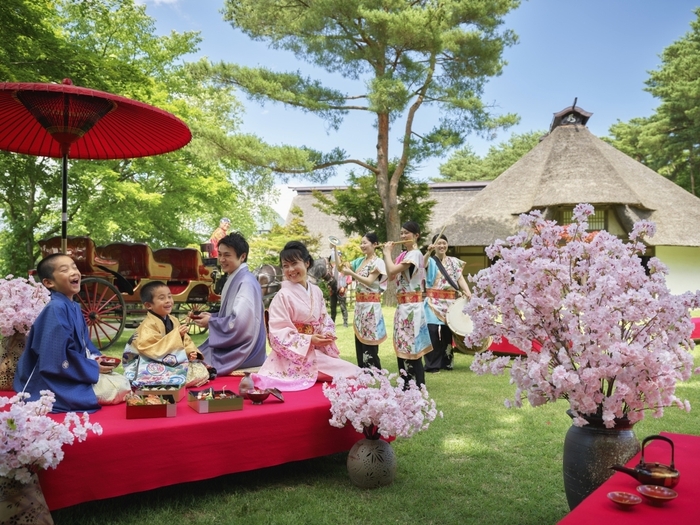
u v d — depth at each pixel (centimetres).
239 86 1481
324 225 2842
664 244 1739
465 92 1534
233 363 400
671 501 179
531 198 1850
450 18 1440
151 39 1655
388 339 949
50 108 386
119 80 954
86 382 293
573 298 213
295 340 364
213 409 291
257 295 412
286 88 1526
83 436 223
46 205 1445
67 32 1547
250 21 1485
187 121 1455
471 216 1873
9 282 353
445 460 342
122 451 251
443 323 630
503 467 329
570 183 1811
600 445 221
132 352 351
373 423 296
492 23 1479
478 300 246
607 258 230
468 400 497
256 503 279
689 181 2912
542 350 229
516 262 236
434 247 499
